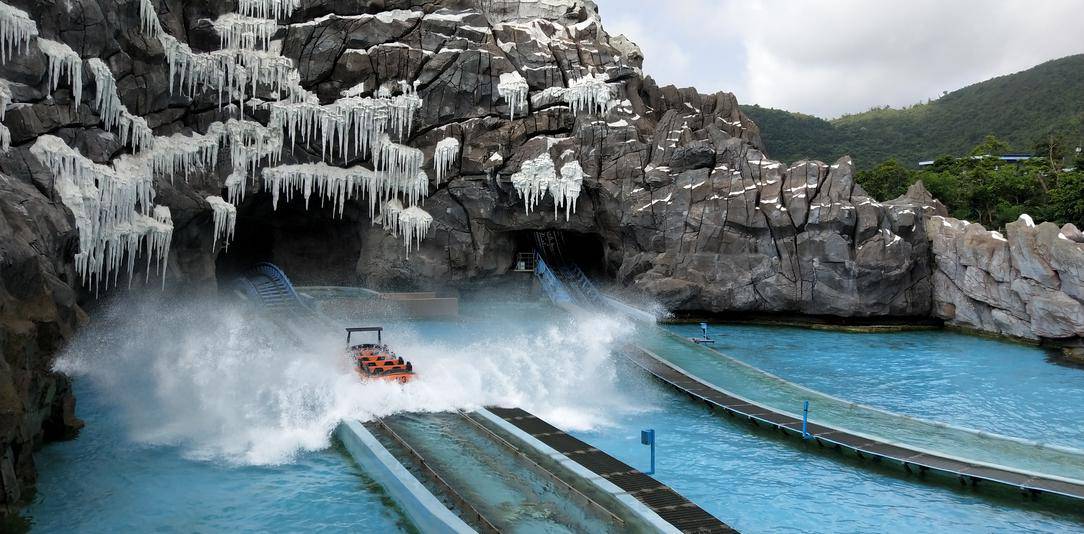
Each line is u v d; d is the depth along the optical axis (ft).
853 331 156.76
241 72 151.12
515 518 52.16
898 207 158.92
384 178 164.45
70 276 98.32
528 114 171.01
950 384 105.81
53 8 106.22
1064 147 289.53
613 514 52.42
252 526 53.78
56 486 60.18
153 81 132.98
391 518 55.72
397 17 167.43
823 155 566.36
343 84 163.32
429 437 70.44
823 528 55.67
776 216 157.07
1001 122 535.60
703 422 84.94
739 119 188.55
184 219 139.64
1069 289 126.31
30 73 99.40
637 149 169.37
